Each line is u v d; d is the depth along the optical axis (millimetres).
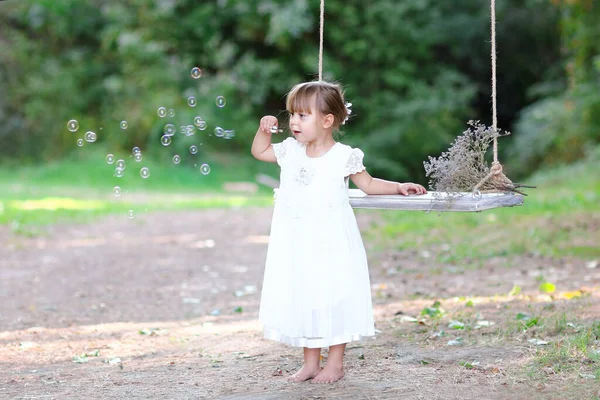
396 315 5656
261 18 24125
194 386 4000
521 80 26891
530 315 5246
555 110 20531
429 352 4473
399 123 24562
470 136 4090
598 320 4926
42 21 25031
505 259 8094
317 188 3887
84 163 22422
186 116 23625
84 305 6516
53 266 8523
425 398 3600
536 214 11188
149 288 7281
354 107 25094
